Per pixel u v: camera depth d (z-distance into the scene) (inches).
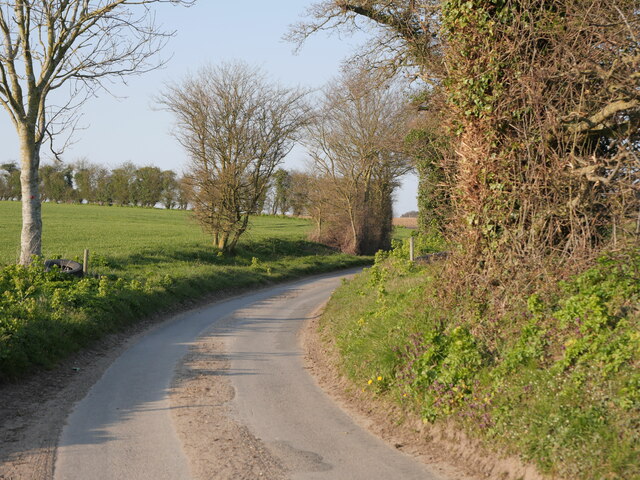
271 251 1790.1
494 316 341.1
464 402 285.9
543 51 355.6
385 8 609.3
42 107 776.9
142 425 310.2
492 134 372.2
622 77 294.5
